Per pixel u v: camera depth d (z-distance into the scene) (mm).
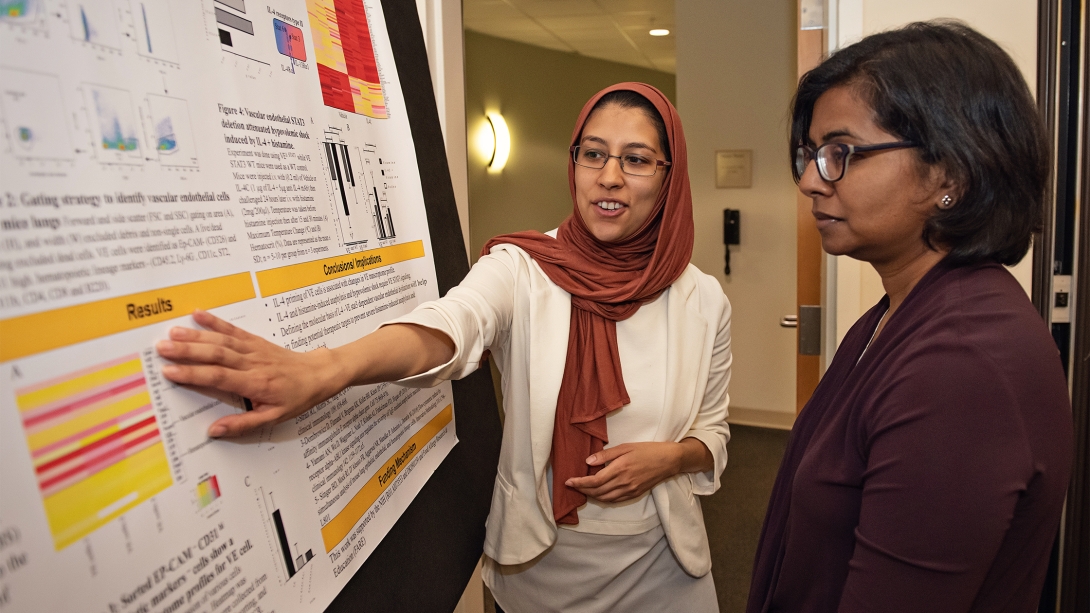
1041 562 607
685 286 1120
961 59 588
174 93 522
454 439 1095
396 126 958
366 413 792
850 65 638
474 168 5363
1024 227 607
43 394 397
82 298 426
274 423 563
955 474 541
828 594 697
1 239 381
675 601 1106
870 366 667
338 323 721
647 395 1062
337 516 692
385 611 790
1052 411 549
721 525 2777
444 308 785
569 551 1072
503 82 5637
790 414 3816
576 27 4973
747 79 3602
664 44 5621
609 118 1011
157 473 471
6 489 374
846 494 669
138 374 462
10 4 400
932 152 588
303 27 734
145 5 504
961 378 547
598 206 1013
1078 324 1522
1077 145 1487
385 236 870
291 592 601
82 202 432
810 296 1914
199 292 526
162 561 467
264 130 637
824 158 643
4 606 368
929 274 654
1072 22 1469
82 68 442
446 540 992
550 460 1062
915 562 561
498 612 1199
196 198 534
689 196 1102
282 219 646
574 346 1048
